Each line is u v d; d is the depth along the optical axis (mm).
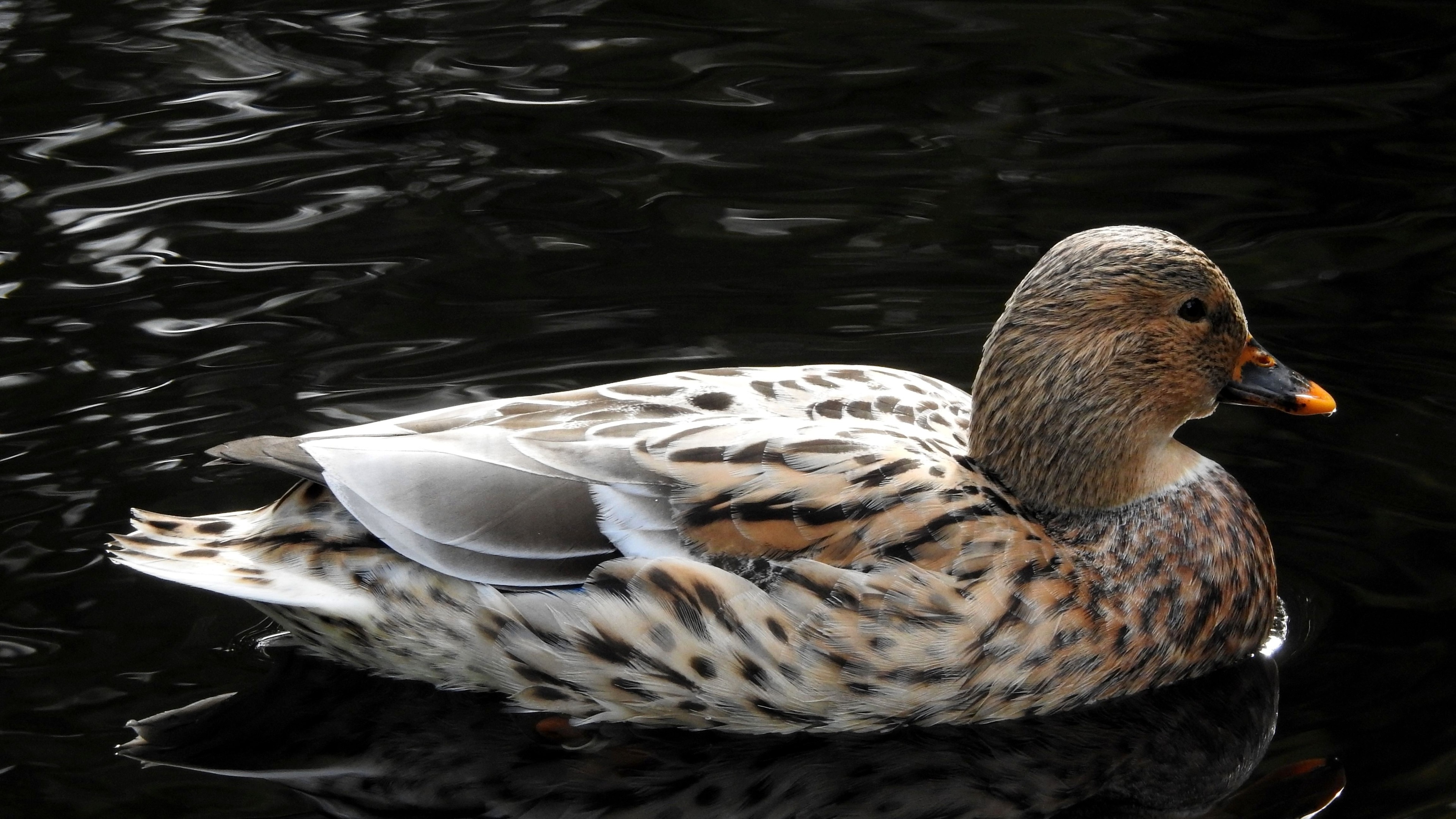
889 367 12812
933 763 9164
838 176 16000
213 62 18516
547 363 12852
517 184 15891
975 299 13828
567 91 17891
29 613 10195
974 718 9484
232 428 11984
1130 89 17781
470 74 18281
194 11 20031
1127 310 9664
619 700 9469
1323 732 9180
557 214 15336
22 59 18484
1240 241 14719
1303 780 8758
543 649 9391
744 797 8867
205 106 17422
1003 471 9922
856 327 13422
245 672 9867
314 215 15258
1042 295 9758
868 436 9625
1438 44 18656
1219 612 9852
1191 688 9867
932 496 9367
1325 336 13219
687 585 9156
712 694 9320
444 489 9469
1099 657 9469
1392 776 8695
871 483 9336
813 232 14992
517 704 9719
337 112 17328
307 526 9711
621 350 13070
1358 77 17938
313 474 9516
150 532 9930
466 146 16656
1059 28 19422
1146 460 9898
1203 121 17031
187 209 15336
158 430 11969
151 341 13133
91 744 9109
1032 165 16203
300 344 13141
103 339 13141
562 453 9500
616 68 18453
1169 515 9852
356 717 9547
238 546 9828
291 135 16812
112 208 15336
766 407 9922
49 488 11297
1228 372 10062
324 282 14102
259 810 8617
